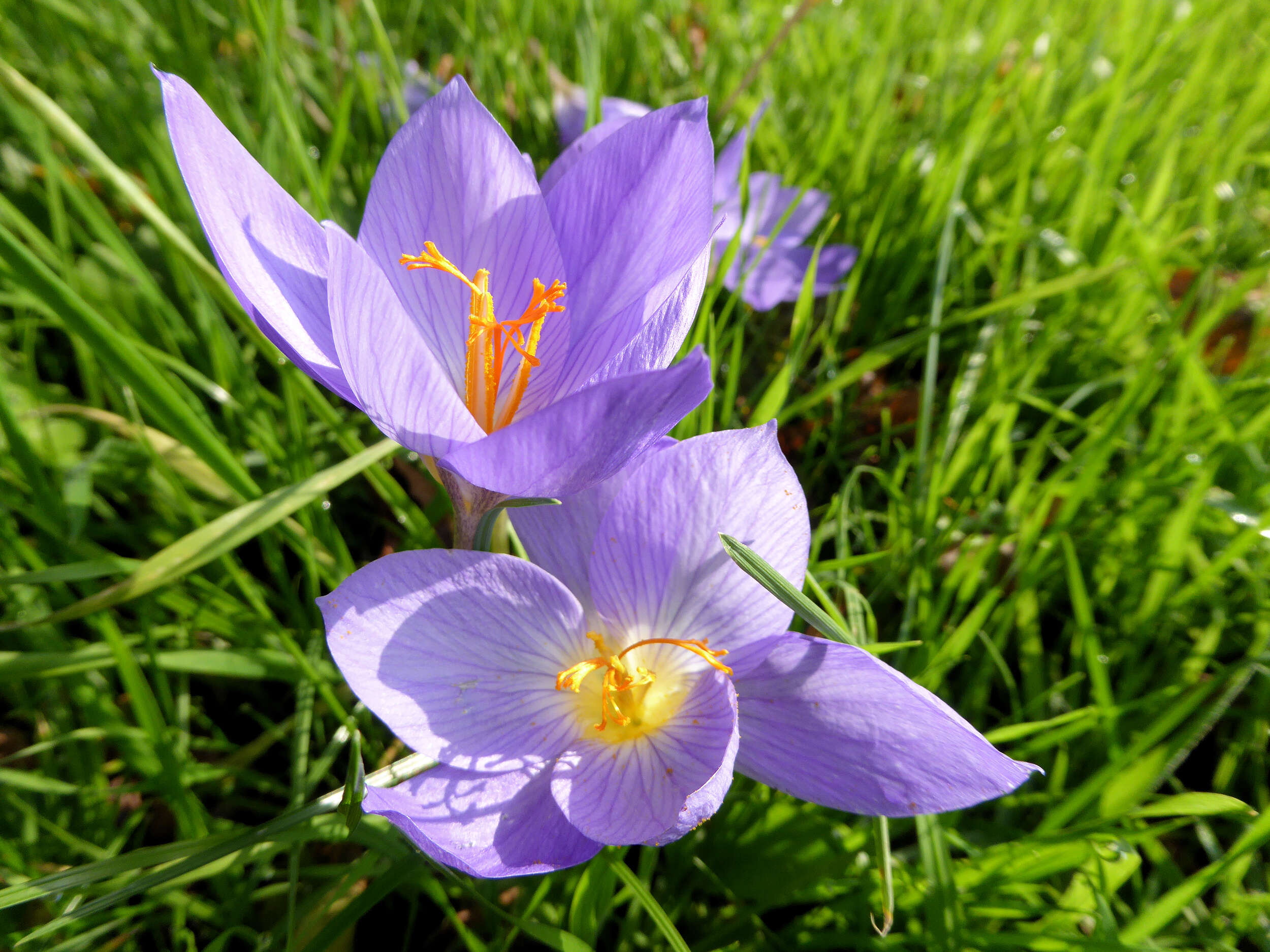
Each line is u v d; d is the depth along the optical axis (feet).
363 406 0.32
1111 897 0.40
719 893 0.45
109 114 0.75
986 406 0.66
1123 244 0.77
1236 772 0.51
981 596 0.57
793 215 0.75
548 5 1.08
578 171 0.39
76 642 0.49
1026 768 0.31
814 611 0.33
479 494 0.36
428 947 0.44
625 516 0.36
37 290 0.34
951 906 0.38
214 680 0.54
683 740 0.37
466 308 0.40
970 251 0.85
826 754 0.35
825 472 0.70
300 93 0.83
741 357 0.77
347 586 0.32
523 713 0.36
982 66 1.07
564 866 0.32
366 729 0.48
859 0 1.27
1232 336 0.80
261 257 0.34
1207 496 0.55
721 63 1.03
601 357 0.36
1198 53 1.12
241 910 0.41
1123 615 0.55
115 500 0.61
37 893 0.31
